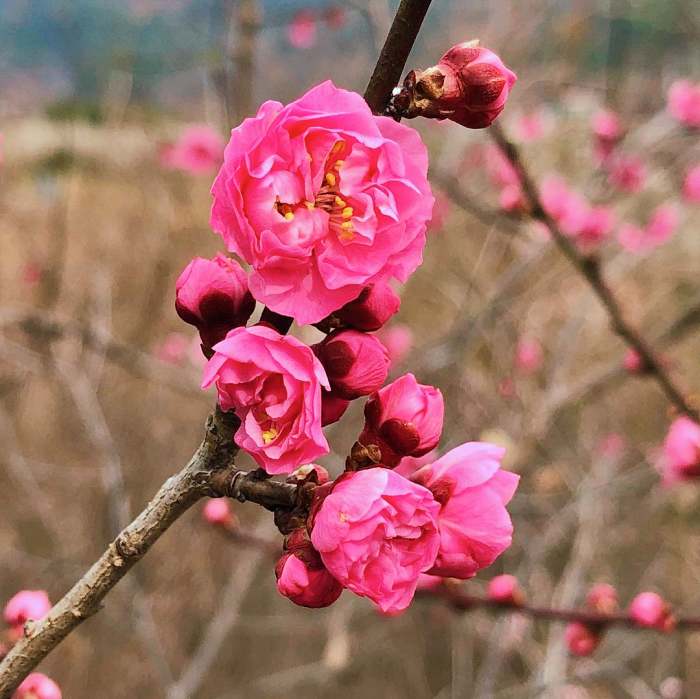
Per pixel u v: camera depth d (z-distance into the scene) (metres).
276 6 4.49
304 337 3.96
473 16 5.12
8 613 1.65
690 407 2.74
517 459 4.12
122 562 1.13
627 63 5.62
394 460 1.19
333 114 0.98
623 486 4.88
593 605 2.46
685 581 5.36
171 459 5.63
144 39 4.70
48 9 5.33
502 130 2.61
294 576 1.08
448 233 5.98
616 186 4.54
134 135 6.36
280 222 0.96
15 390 5.78
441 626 5.36
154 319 6.12
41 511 5.05
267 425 1.00
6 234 6.29
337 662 4.46
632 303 5.93
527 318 5.19
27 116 6.42
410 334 5.49
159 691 4.93
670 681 4.03
